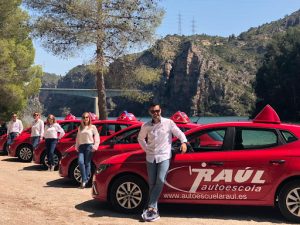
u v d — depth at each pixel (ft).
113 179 25.21
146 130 23.25
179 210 25.84
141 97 81.00
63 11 74.38
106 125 41.68
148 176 23.47
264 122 24.25
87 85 436.76
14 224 22.31
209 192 23.52
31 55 101.86
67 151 35.60
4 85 94.99
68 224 22.54
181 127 37.27
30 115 130.11
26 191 32.01
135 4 73.20
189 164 23.79
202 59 655.35
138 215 24.57
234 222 23.12
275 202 23.27
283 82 293.02
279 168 22.70
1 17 95.81
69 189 33.24
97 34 71.61
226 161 23.36
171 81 654.94
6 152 61.67
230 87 626.23
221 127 24.45
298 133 23.26
